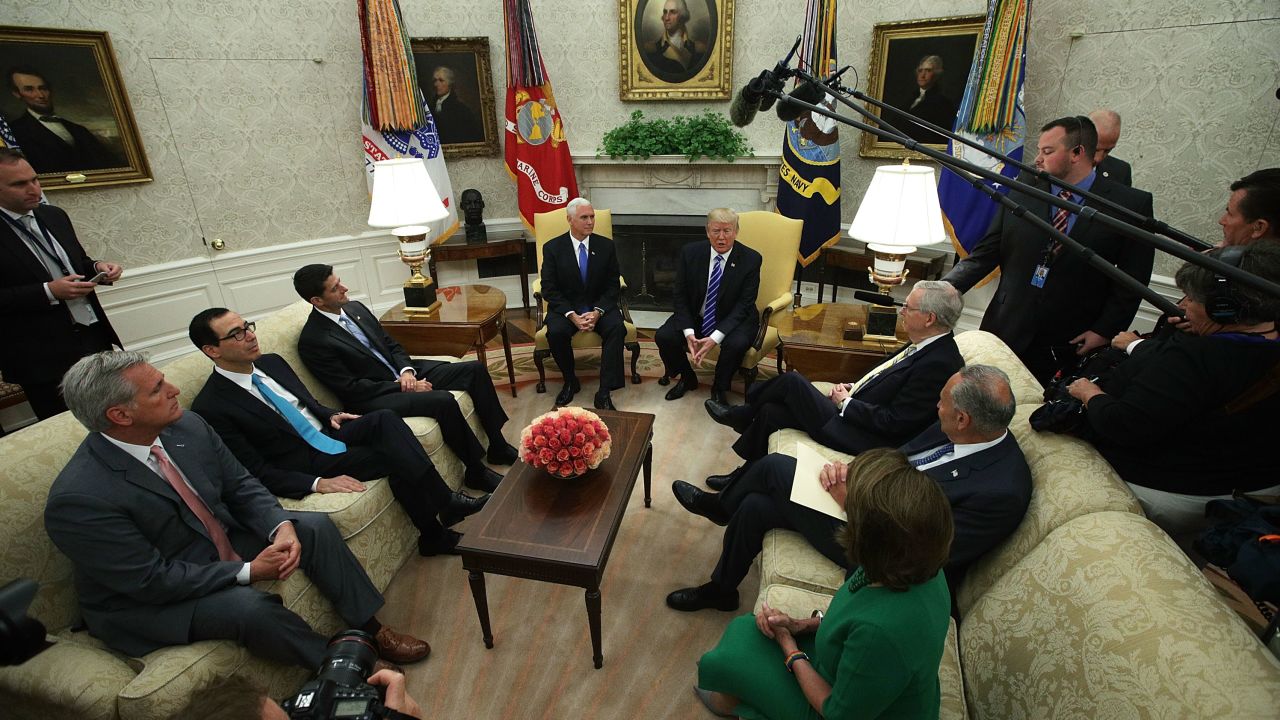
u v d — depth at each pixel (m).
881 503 1.14
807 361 3.20
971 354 2.50
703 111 5.12
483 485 3.03
